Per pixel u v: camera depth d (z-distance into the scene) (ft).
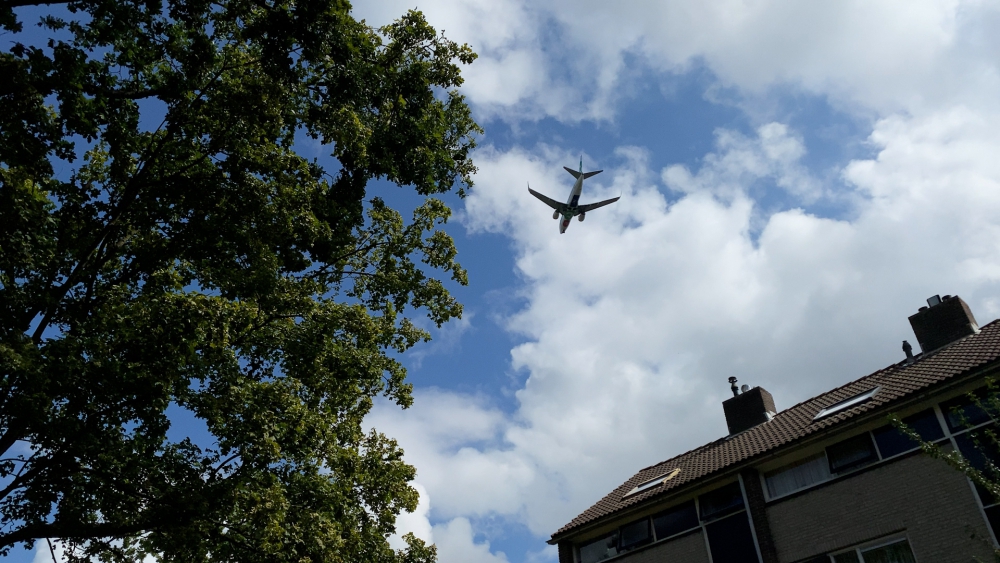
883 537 48.01
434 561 48.83
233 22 44.91
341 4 41.29
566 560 65.82
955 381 47.26
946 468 46.55
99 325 38.58
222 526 37.50
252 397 40.55
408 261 56.85
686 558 57.62
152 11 38.93
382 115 48.21
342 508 44.52
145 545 40.75
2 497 36.91
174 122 42.14
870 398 54.70
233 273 40.60
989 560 42.63
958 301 59.31
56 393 34.76
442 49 51.42
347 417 50.39
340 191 49.37
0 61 31.96
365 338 49.60
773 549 52.75
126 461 36.88
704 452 69.46
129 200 41.04
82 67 35.04
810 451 54.19
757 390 72.02
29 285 36.99
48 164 35.58
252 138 42.14
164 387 35.99
